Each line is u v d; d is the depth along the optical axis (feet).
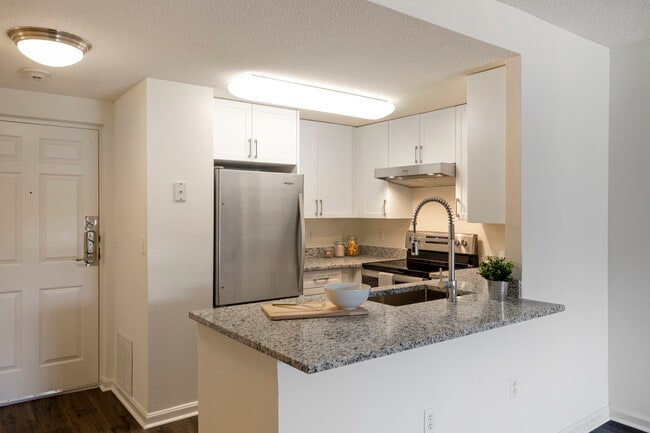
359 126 14.65
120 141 11.11
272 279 11.17
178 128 9.91
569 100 9.25
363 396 5.96
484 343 7.52
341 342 5.44
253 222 10.87
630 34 9.37
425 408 6.64
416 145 12.80
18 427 9.61
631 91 9.91
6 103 10.25
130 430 9.48
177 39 7.44
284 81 9.68
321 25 6.93
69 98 11.02
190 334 10.10
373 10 6.45
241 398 5.93
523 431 8.21
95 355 11.73
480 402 7.45
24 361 10.84
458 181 11.65
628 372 9.98
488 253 12.55
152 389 9.65
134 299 10.30
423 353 6.63
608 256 10.28
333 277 13.65
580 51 9.51
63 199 11.25
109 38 7.39
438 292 9.08
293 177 11.50
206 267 10.34
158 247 9.70
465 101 11.37
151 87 9.57
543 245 8.71
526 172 8.38
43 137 10.97
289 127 12.13
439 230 13.88
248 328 6.07
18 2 6.13
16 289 10.72
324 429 5.60
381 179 13.62
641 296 9.77
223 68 8.93
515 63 8.32
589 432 9.61
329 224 15.85
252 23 6.85
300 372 5.40
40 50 7.20
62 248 11.26
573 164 9.36
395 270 12.50
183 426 9.62
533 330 8.45
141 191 9.83
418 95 10.84
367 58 8.36
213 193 10.47
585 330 9.65
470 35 7.41
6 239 10.61
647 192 9.66
